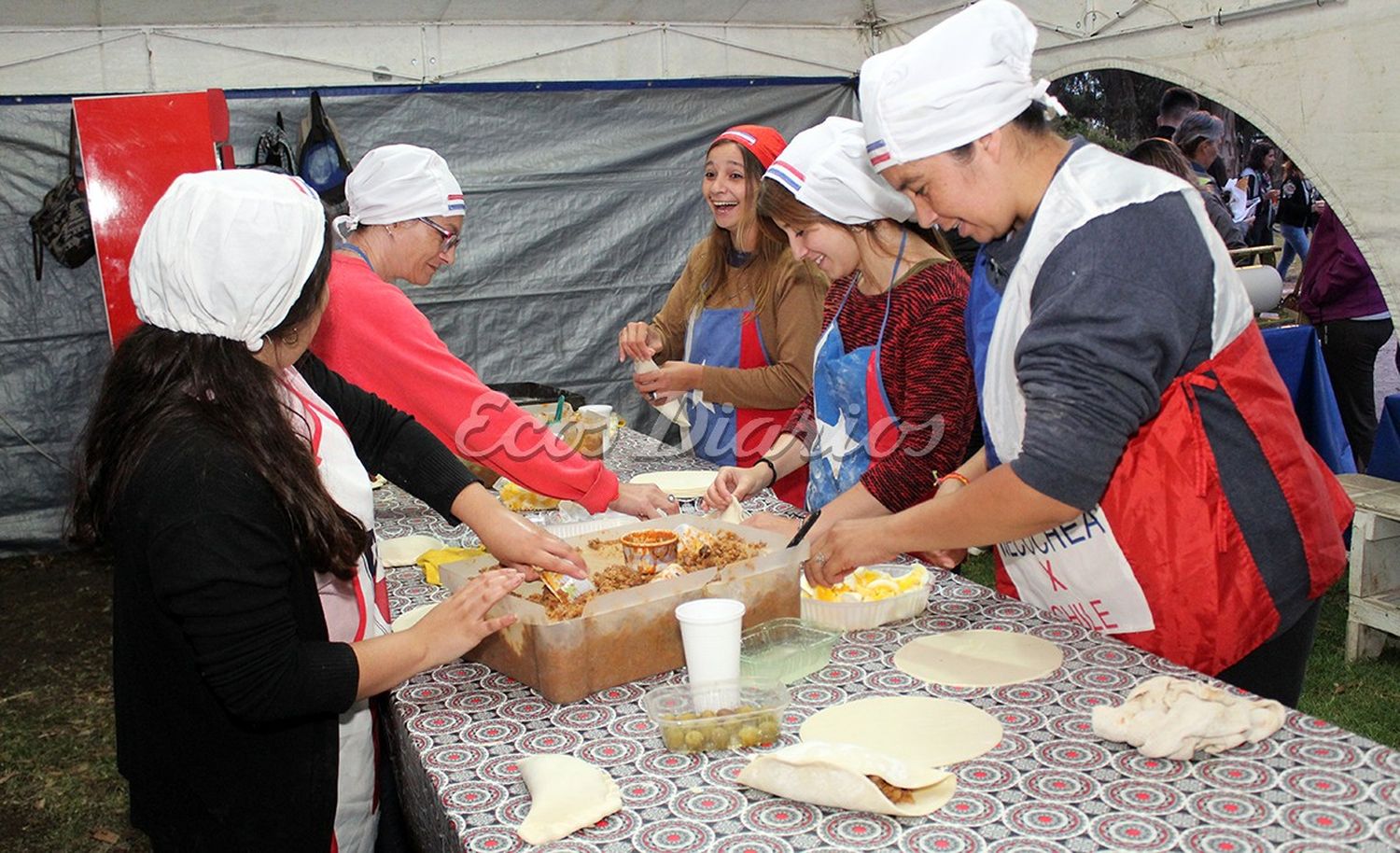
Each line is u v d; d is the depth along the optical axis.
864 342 2.14
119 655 1.36
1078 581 1.61
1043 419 1.35
